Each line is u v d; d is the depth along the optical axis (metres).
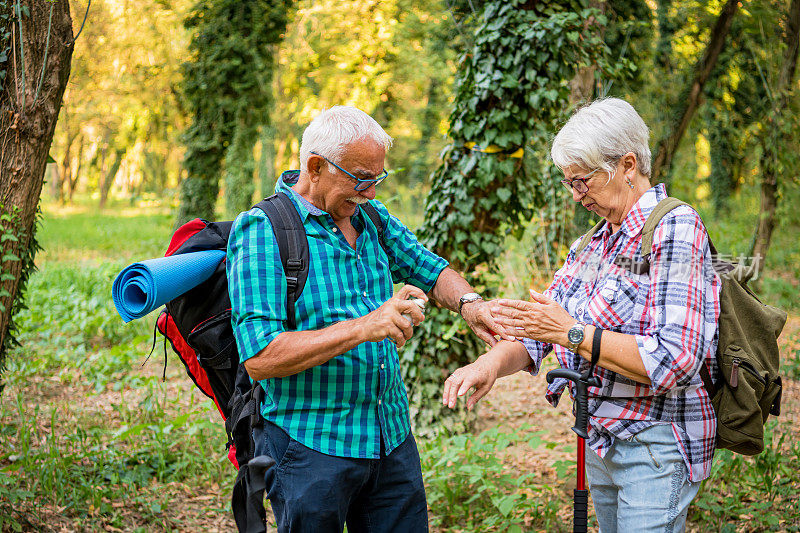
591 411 2.17
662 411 2.07
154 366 7.22
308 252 2.18
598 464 2.28
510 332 2.36
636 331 2.03
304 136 2.21
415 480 2.38
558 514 3.89
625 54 8.86
